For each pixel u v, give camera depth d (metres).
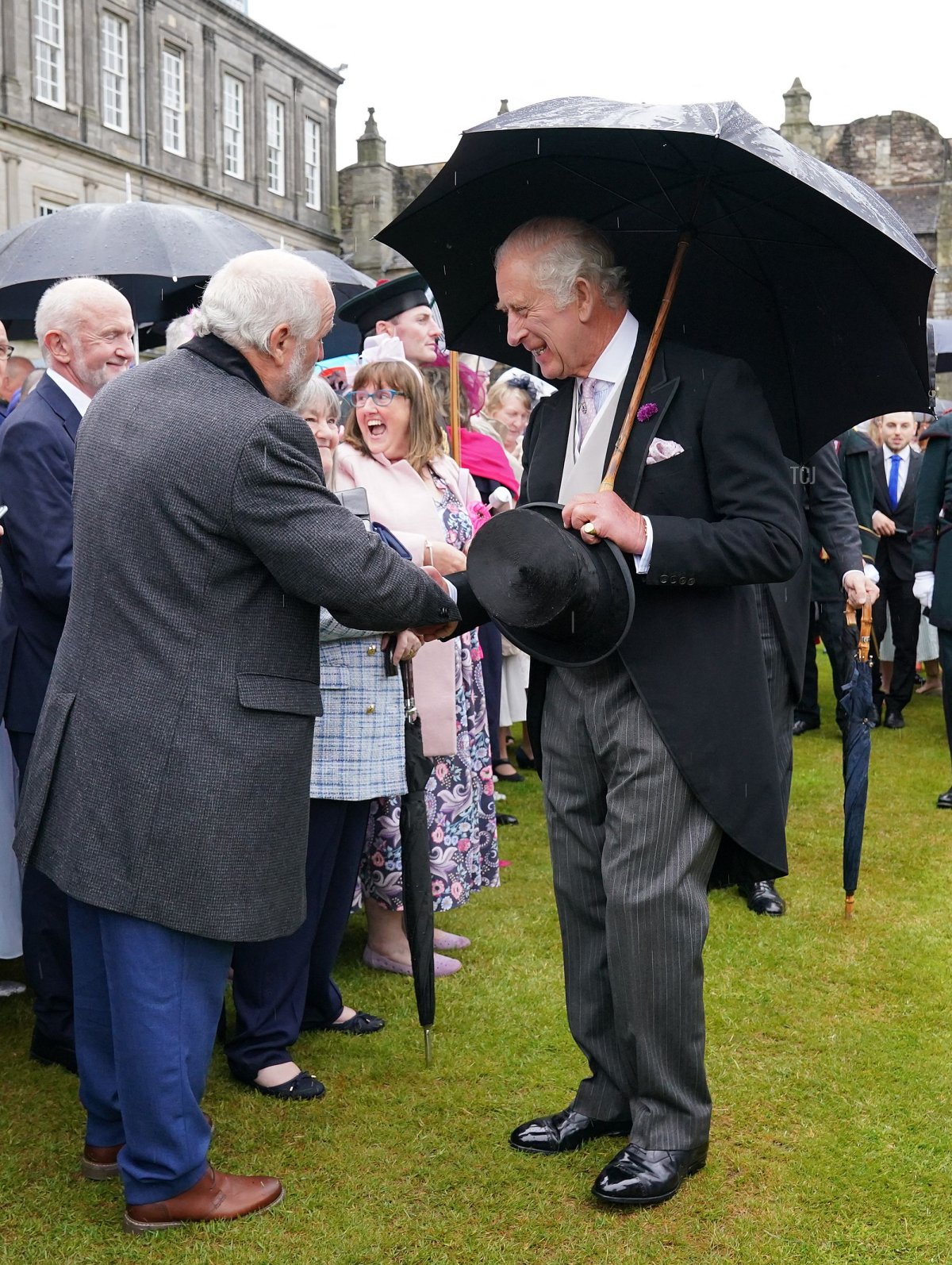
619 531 2.27
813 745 6.90
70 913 2.50
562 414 2.59
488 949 3.83
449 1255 2.32
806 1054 3.11
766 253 2.55
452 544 3.73
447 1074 3.02
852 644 4.00
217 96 29.83
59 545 2.94
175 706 2.23
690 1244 2.35
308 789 2.40
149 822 2.23
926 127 32.41
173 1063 2.32
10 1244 2.36
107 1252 2.33
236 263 2.32
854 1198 2.49
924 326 2.36
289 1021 2.97
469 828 3.72
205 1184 2.44
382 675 3.05
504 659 5.95
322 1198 2.50
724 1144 2.70
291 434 2.25
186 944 2.32
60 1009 3.09
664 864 2.41
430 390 3.69
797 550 2.37
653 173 2.50
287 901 2.35
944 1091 2.92
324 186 34.69
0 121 23.45
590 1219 2.43
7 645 3.08
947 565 5.56
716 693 2.41
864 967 3.66
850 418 2.62
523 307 2.41
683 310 2.68
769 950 3.80
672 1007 2.44
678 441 2.40
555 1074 3.01
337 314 5.20
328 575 2.24
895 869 4.63
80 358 3.07
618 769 2.45
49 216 5.68
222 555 2.24
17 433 3.00
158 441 2.22
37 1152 2.71
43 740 2.34
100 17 25.88
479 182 2.56
